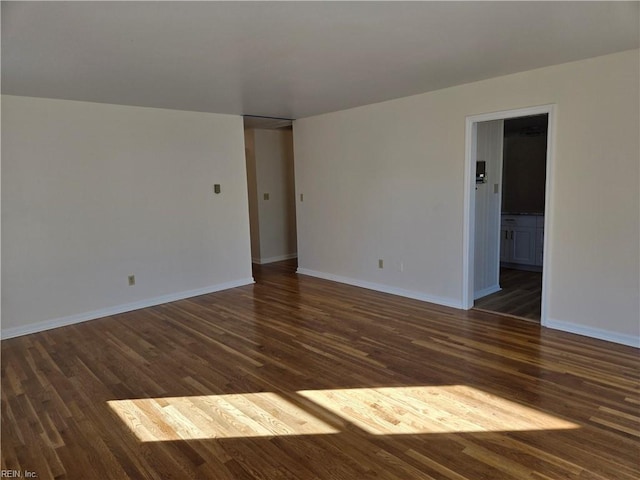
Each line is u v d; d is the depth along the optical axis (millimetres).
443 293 4598
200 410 2609
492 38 2697
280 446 2236
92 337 3912
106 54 2791
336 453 2166
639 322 3268
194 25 2326
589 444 2158
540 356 3201
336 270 5832
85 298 4410
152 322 4301
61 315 4266
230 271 5629
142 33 2424
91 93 3908
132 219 4695
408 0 2076
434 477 1971
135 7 2062
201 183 5250
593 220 3406
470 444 2199
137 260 4770
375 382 2893
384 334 3768
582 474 1949
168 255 5020
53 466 2137
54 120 4098
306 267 6316
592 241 3434
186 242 5168
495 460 2070
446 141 4316
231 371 3127
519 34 2637
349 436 2303
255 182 7008
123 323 4293
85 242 4379
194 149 5152
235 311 4594
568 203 3525
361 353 3375
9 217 3904
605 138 3271
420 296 4824
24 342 3826
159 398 2768
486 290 5004
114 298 4617
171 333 3965
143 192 4758
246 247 5785
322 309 4562
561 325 3717
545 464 2027
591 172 3371
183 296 5184
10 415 2611
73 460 2176
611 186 3287
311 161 5926
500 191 5062
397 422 2418
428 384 2838
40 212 4074
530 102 3633
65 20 2203
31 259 4051
